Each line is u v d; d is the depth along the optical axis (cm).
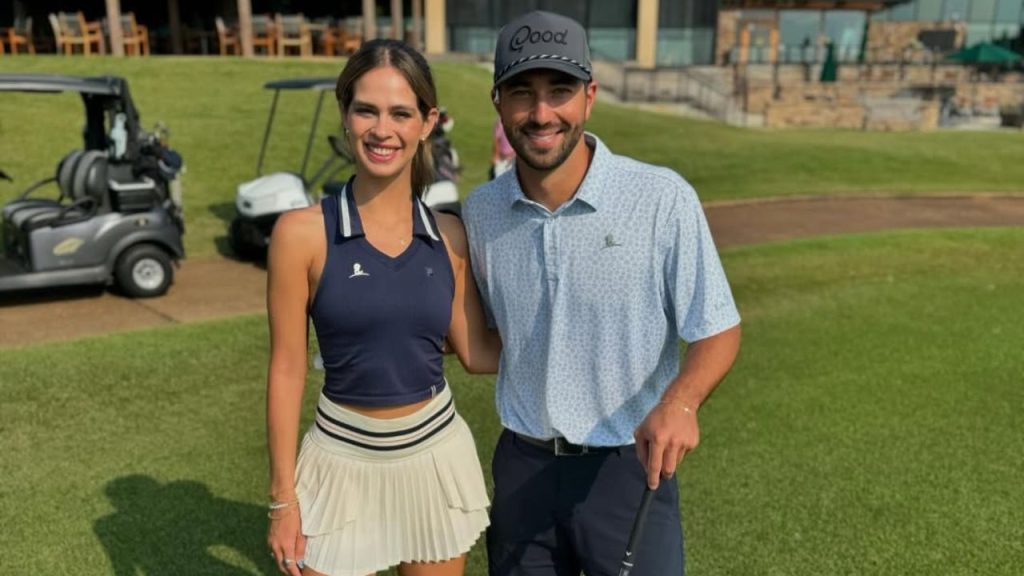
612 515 189
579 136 175
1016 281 694
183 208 943
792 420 408
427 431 188
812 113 2081
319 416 189
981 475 354
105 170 617
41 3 1944
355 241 177
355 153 176
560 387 187
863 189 1173
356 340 180
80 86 583
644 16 2200
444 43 2167
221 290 663
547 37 168
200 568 282
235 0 2072
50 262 600
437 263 186
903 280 695
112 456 361
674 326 188
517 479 197
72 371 459
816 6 2422
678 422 167
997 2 2564
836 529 311
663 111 2139
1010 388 452
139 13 2044
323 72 1653
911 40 2573
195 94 1438
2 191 938
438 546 192
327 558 186
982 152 1520
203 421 398
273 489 185
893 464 362
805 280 693
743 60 2453
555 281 182
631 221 177
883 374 471
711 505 327
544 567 201
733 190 1145
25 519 311
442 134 831
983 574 283
